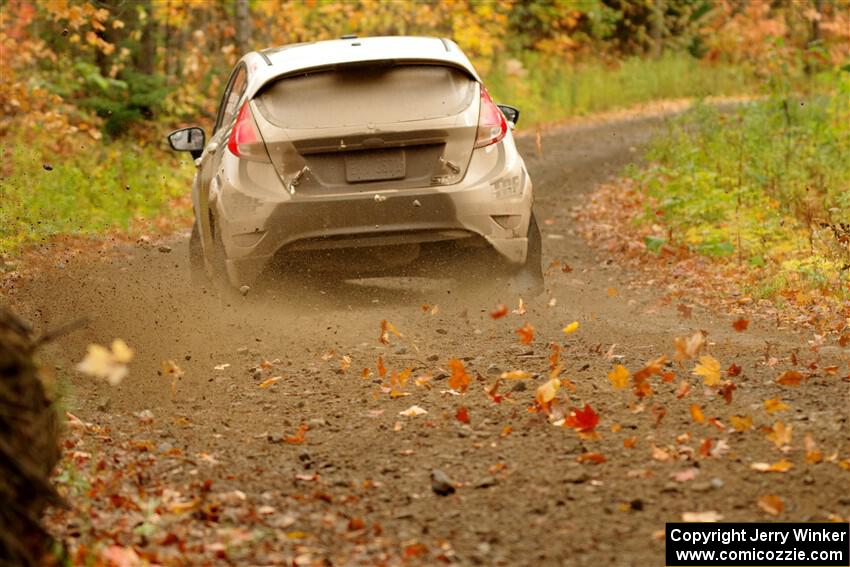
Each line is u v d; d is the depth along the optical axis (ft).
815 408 28.25
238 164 40.65
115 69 103.24
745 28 197.26
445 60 41.47
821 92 118.93
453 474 25.09
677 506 22.56
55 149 86.02
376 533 22.06
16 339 17.39
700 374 29.09
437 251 40.93
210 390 33.60
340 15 131.44
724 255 58.54
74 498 23.85
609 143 119.65
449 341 37.50
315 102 40.65
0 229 63.05
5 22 98.68
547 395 27.48
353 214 39.93
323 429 29.07
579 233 72.74
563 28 197.36
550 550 20.88
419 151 40.63
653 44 207.72
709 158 81.05
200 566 20.40
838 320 43.09
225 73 125.18
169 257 62.03
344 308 43.37
